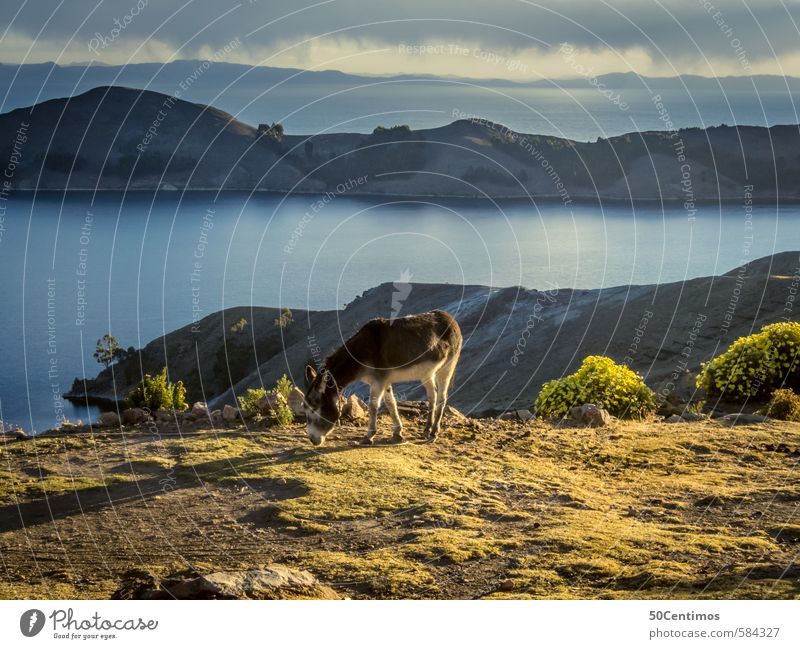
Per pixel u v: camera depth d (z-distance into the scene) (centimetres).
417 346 1020
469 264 16800
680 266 17350
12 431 1180
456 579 636
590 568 645
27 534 757
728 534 729
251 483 892
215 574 604
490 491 882
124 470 948
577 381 1433
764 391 1580
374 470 934
